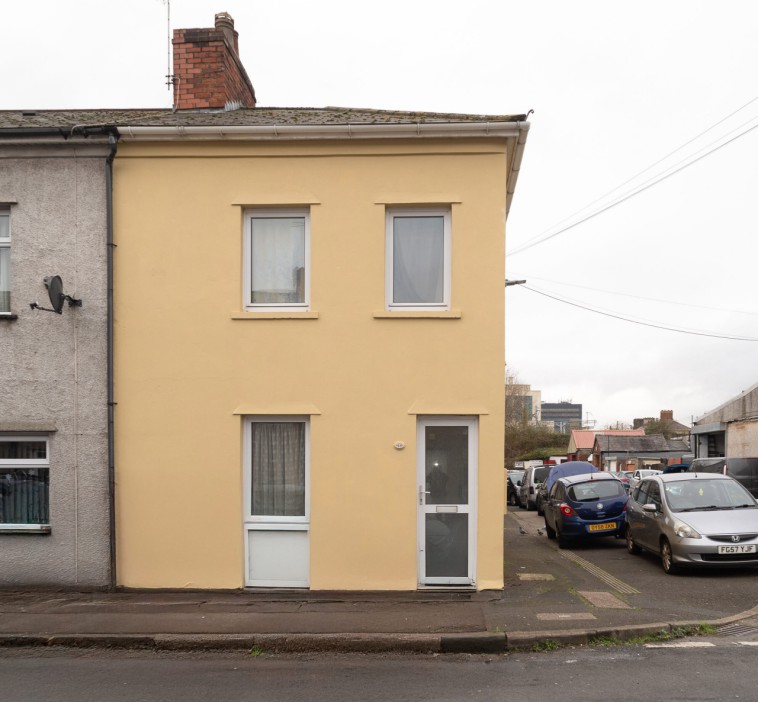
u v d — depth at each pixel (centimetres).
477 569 897
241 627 738
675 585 989
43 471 948
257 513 931
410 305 930
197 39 1152
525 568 1155
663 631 731
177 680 615
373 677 617
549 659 663
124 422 930
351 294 921
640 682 588
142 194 945
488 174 917
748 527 1054
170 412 928
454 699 557
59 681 614
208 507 920
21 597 886
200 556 916
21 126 962
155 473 925
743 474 2000
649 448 5894
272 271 954
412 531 900
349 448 911
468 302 910
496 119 932
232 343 928
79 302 933
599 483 1544
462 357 908
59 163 951
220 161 940
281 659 676
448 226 929
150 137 931
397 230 941
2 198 948
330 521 909
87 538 922
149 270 940
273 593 900
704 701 539
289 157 934
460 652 691
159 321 935
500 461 898
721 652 673
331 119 972
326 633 711
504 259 912
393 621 754
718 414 3183
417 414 907
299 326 923
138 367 934
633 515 1317
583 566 1188
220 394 926
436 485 913
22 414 935
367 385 913
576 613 789
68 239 946
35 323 941
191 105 1147
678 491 1182
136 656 689
